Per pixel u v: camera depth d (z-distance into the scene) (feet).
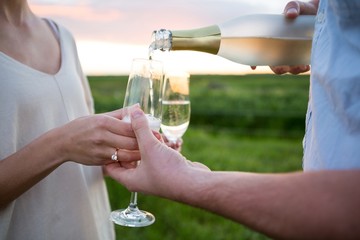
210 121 33.12
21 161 4.49
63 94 5.43
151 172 3.59
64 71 5.60
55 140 4.46
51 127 5.25
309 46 6.32
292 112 32.83
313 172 2.84
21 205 5.03
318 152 3.27
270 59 6.47
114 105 26.32
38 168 4.50
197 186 3.26
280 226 2.79
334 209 2.59
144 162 3.69
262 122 32.30
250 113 32.83
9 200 4.66
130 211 5.80
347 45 3.22
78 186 5.50
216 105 33.83
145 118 3.79
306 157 3.82
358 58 3.09
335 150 3.07
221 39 6.08
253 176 3.11
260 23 6.22
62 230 5.31
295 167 21.20
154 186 3.59
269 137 30.30
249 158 22.33
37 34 5.61
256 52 6.38
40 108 5.08
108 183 15.38
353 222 2.53
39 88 5.12
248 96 35.40
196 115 33.65
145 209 14.65
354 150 2.92
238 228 13.85
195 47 6.05
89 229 5.59
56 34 5.99
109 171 4.49
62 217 5.33
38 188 5.15
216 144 24.50
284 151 24.54
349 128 3.02
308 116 3.90
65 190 5.39
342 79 3.08
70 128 4.42
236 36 6.13
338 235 2.57
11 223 4.98
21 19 5.39
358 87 3.01
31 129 5.02
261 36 6.18
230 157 21.99
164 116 6.52
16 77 4.91
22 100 4.89
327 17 3.47
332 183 2.68
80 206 5.50
